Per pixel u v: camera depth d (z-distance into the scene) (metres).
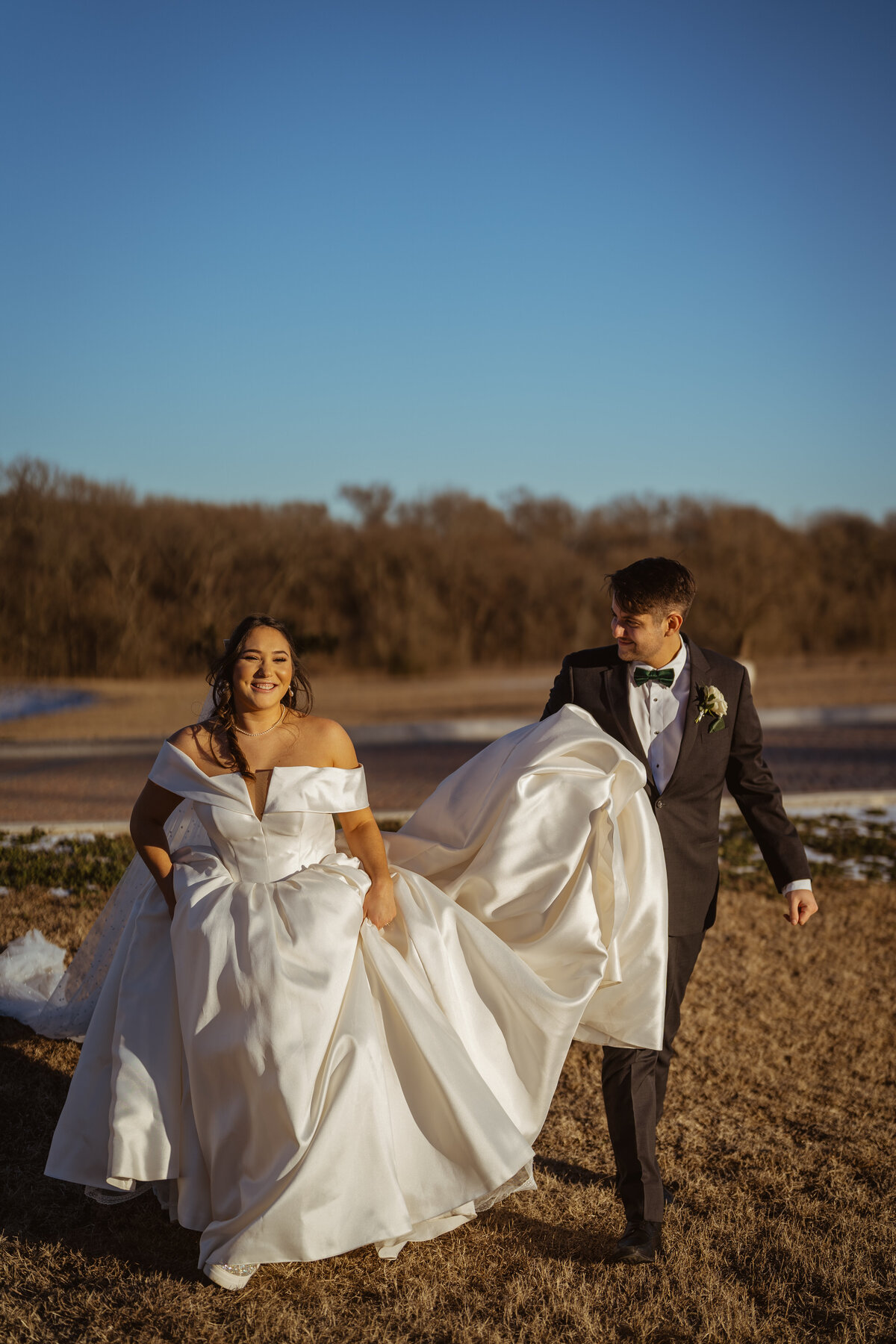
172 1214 3.06
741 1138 3.98
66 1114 3.03
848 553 37.25
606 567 36.12
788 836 3.39
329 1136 2.71
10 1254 3.03
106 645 29.33
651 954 3.18
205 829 3.11
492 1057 3.17
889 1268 3.14
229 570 31.55
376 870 3.21
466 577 34.69
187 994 2.91
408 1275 3.01
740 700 3.37
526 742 3.43
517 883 3.30
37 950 4.86
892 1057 4.77
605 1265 3.08
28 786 10.93
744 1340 2.77
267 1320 2.75
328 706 21.16
